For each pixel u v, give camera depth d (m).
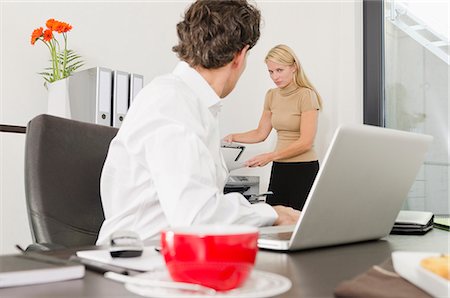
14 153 2.65
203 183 0.96
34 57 2.76
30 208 1.14
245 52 1.24
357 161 0.75
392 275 0.50
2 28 2.65
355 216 0.81
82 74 2.39
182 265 0.45
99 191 1.23
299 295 0.45
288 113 3.08
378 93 3.18
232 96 3.60
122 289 0.47
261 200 3.24
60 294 0.45
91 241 1.18
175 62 3.41
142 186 1.07
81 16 2.95
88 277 0.53
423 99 3.04
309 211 0.71
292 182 3.02
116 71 2.39
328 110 3.32
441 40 2.97
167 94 1.06
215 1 1.19
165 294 0.43
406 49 3.11
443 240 0.94
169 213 0.93
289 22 3.55
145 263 0.59
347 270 0.58
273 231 0.90
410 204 3.01
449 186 2.92
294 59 3.03
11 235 2.62
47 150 1.18
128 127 1.06
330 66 3.33
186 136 0.99
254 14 1.22
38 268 0.51
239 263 0.45
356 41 3.21
